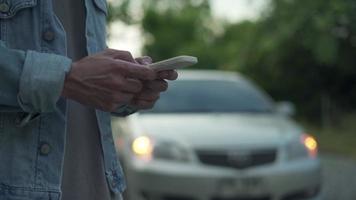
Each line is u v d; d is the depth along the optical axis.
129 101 1.51
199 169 5.19
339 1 7.01
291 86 16.38
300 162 5.52
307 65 15.70
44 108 1.40
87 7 1.65
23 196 1.45
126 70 1.41
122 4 7.17
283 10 7.82
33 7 1.49
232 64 16.09
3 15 1.46
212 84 6.86
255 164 5.34
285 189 5.36
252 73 16.28
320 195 5.70
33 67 1.38
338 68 14.84
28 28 1.49
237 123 5.82
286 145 5.49
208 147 5.28
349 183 8.47
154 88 1.53
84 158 1.63
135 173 5.35
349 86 15.71
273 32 8.64
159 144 5.37
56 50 1.51
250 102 6.64
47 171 1.48
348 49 12.25
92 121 1.67
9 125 1.46
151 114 6.14
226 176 5.20
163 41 30.52
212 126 5.64
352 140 13.05
